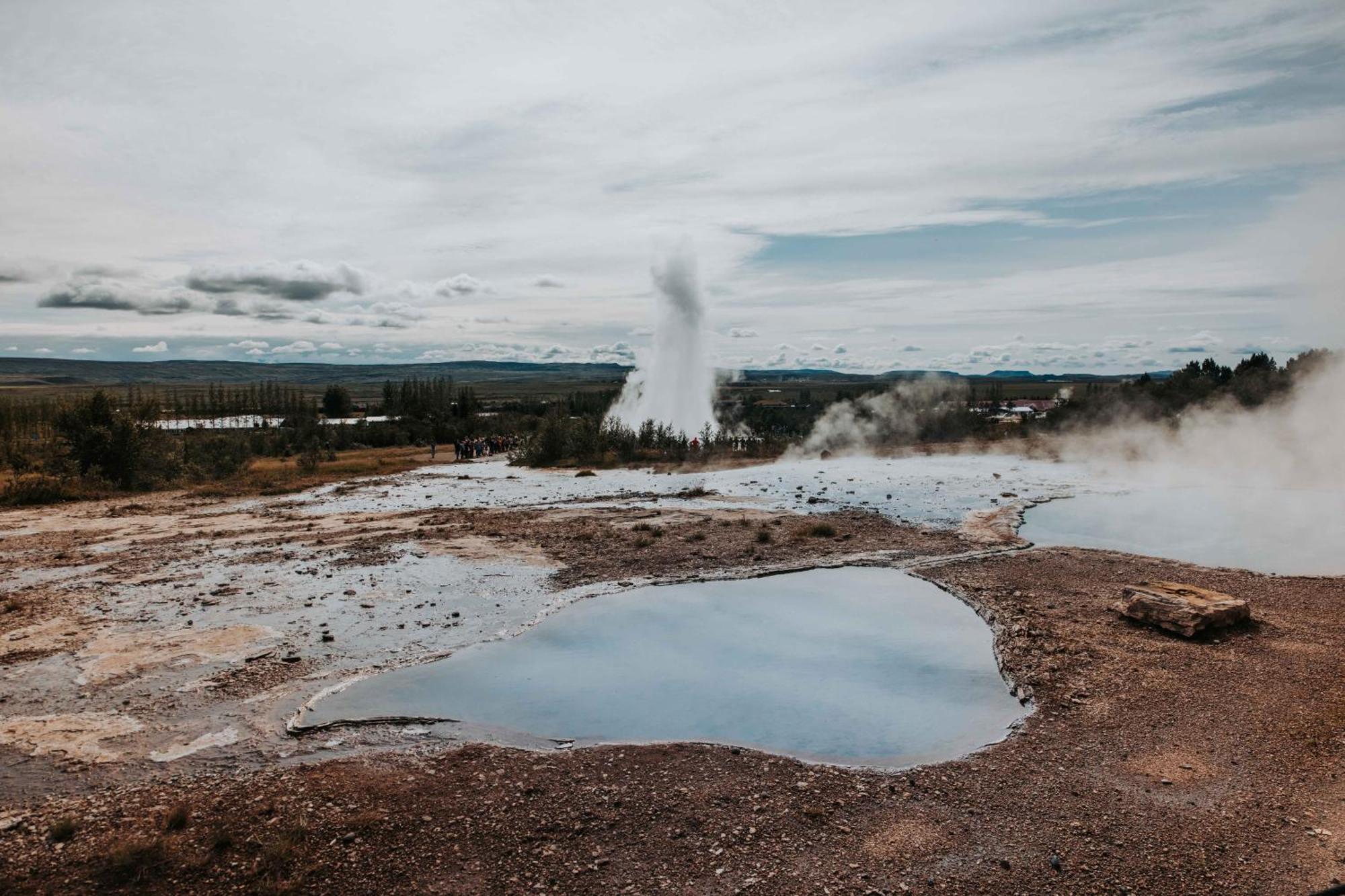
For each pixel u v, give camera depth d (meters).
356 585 14.39
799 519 20.53
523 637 11.65
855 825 6.52
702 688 9.70
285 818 6.60
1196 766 7.34
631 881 5.80
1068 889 5.62
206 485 31.00
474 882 5.82
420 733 8.38
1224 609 10.98
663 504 23.77
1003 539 17.66
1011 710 8.95
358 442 62.88
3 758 7.73
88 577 14.98
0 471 35.12
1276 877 5.69
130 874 5.88
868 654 10.94
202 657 10.62
